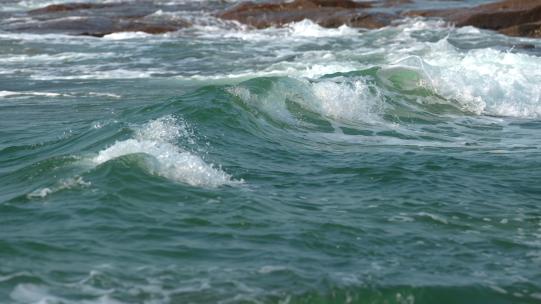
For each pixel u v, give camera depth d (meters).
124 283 14.48
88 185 19.53
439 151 26.44
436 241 17.34
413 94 35.69
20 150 25.80
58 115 34.19
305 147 26.77
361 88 34.53
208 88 31.20
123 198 18.86
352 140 28.61
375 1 80.94
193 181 20.56
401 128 31.11
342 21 69.69
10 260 15.12
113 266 15.16
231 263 15.58
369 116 32.75
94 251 15.86
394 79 36.84
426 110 34.47
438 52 53.84
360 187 21.55
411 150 26.59
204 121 27.75
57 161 21.39
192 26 70.12
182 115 28.00
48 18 74.88
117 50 58.25
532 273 15.81
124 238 16.66
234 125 27.95
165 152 21.83
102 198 18.72
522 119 34.03
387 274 15.34
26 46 59.59
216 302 13.95
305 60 52.41
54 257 15.43
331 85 33.81
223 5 84.38
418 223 18.52
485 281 15.33
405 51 54.38
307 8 73.38
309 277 15.02
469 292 14.83
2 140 28.08
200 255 15.94
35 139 27.83
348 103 33.16
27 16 77.75
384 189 21.38
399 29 66.00
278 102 31.66
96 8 83.25
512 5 69.69
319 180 22.19
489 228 18.42
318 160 24.69
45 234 16.64
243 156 24.67
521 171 23.67
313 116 31.62
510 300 14.70
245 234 17.19
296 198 20.20
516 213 19.59
